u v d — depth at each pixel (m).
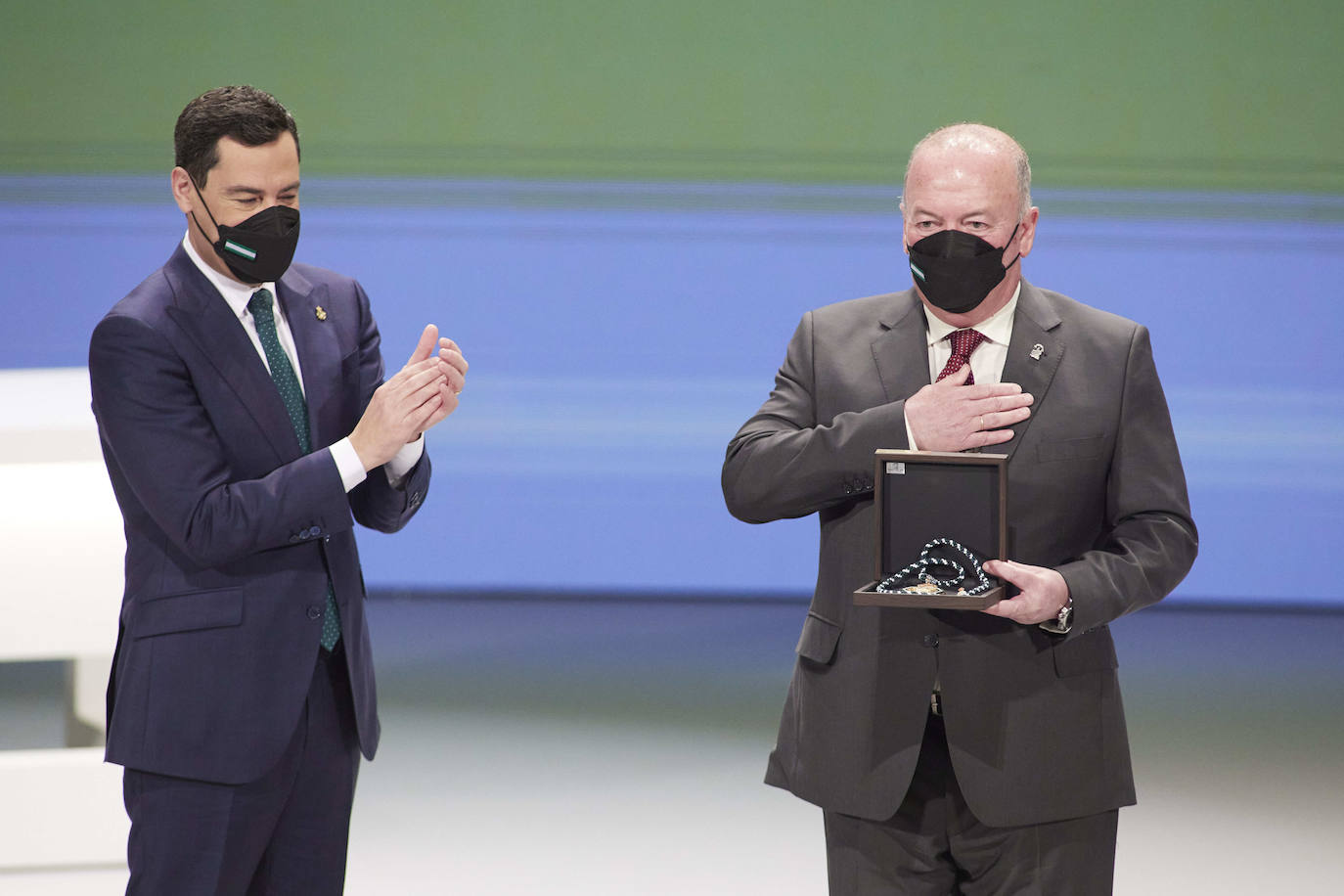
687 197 20.72
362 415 6.14
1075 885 5.62
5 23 20.42
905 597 5.11
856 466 5.39
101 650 7.02
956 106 20.52
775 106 20.59
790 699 6.04
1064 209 20.58
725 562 21.16
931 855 5.75
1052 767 5.51
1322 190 20.19
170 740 5.68
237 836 5.80
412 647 18.38
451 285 20.91
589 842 11.60
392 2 20.56
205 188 5.59
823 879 10.84
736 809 12.45
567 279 20.83
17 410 7.28
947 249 5.30
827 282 20.77
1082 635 5.65
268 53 20.62
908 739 5.55
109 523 7.04
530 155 20.72
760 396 20.89
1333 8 20.00
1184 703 15.98
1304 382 20.47
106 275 20.80
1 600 6.92
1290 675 17.28
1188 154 20.36
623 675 16.98
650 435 21.00
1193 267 20.48
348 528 5.80
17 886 6.94
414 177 20.78
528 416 21.02
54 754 6.97
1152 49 20.23
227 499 5.57
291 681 5.83
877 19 20.42
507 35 20.58
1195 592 20.94
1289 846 11.51
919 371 5.74
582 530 21.19
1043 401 5.59
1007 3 20.30
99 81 20.55
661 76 20.59
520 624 19.64
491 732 14.70
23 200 20.66
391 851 11.37
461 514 21.22
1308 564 20.69
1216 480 20.69
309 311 6.20
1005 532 5.23
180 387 5.70
